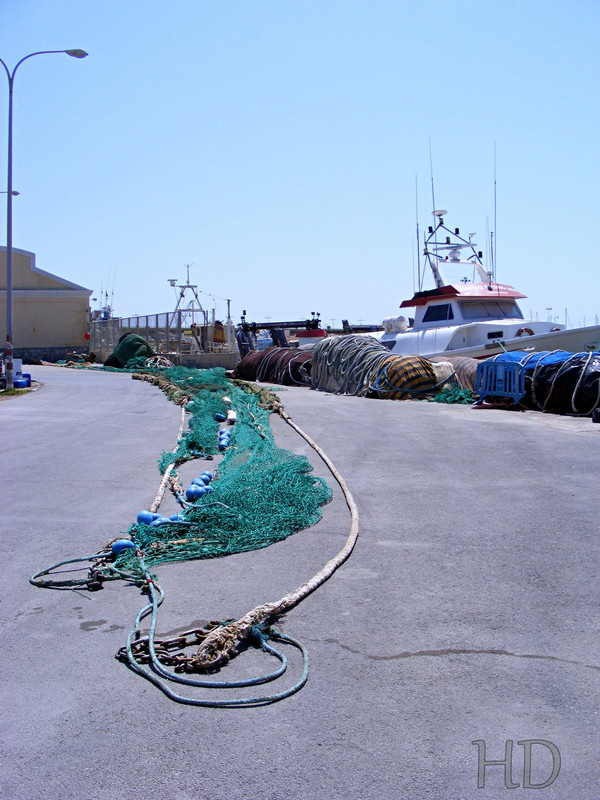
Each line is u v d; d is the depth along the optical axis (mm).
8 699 3734
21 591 5164
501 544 6094
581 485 8164
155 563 5703
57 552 5977
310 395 20516
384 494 7867
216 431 11695
